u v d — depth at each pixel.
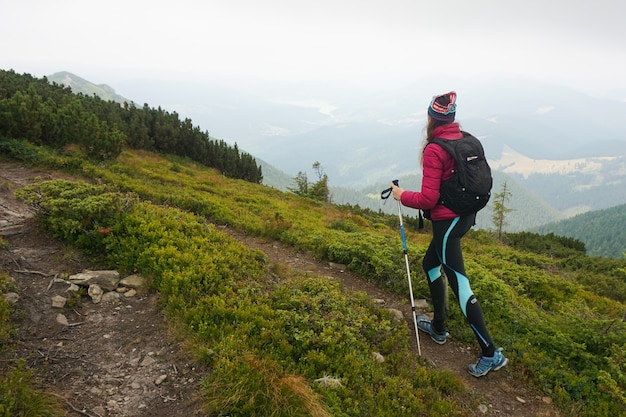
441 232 4.23
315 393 3.80
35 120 13.70
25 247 5.90
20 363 3.58
